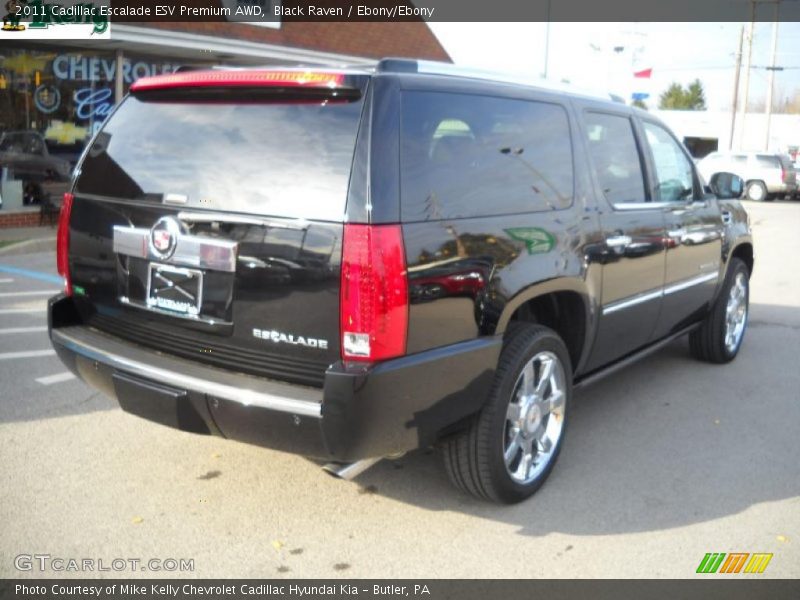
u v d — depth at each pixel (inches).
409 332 117.6
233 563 127.8
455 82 134.3
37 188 492.4
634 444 181.3
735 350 250.8
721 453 177.2
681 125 1793.8
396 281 114.9
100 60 504.7
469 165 132.3
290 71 122.5
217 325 127.0
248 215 122.0
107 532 135.3
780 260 495.8
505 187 139.9
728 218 233.3
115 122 144.7
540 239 144.3
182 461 163.0
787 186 1095.6
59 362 225.0
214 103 132.5
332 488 154.0
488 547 134.8
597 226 163.0
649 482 161.3
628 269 175.6
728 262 234.2
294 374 121.4
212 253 124.9
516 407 146.6
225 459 164.7
